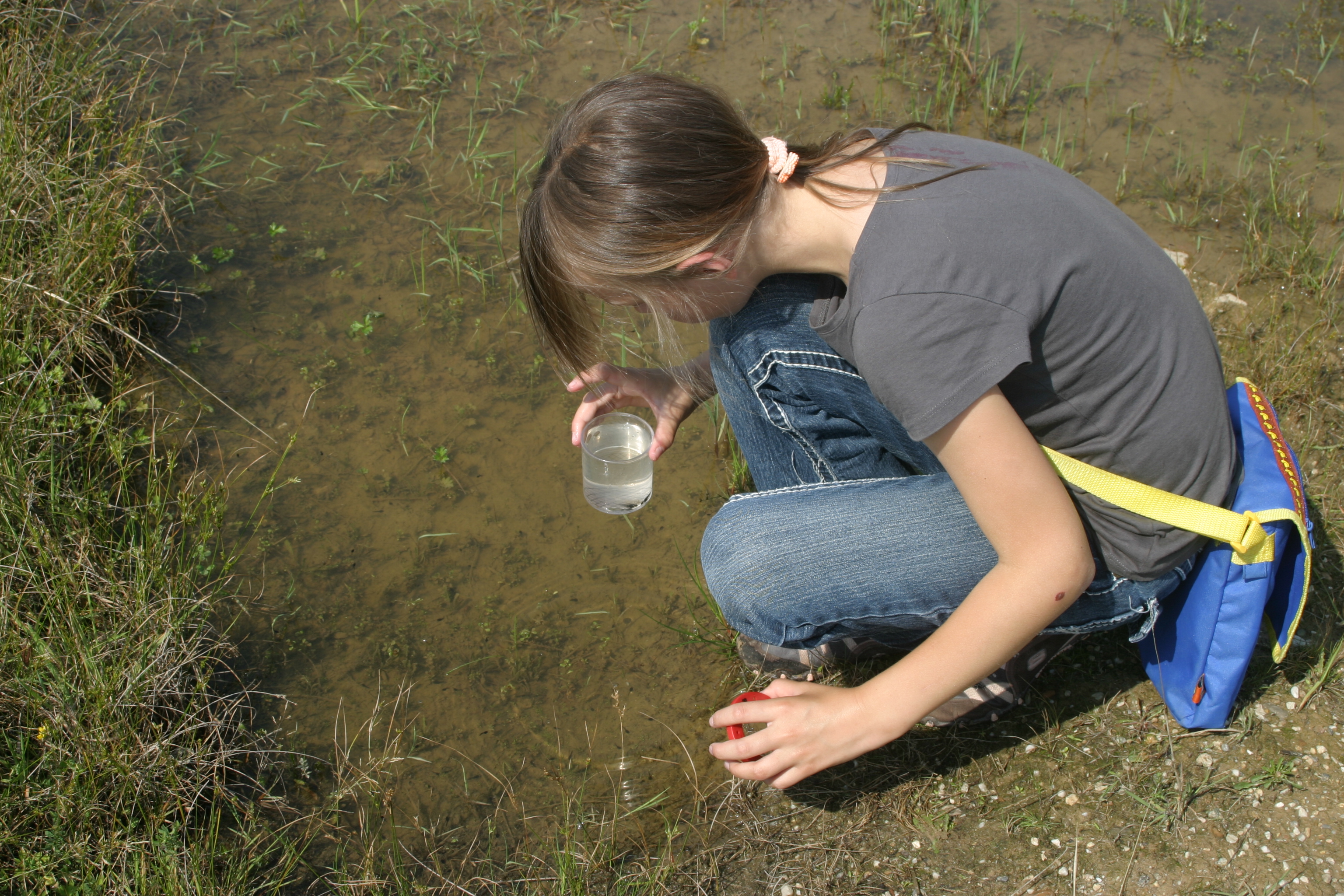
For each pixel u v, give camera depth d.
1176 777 2.30
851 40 5.07
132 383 3.32
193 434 3.20
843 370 2.18
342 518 3.01
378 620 2.77
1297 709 2.39
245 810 2.31
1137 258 1.71
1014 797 2.30
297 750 2.47
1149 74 4.80
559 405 3.38
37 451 2.90
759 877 2.21
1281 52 4.93
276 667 2.64
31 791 2.16
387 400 3.36
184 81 4.62
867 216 1.68
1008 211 1.62
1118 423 1.77
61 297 3.26
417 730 2.53
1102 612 2.07
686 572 2.92
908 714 1.74
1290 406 3.15
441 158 4.32
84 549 2.61
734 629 2.67
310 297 3.69
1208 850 2.17
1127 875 2.14
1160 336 1.72
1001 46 5.02
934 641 1.73
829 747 1.78
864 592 2.09
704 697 2.63
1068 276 1.62
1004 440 1.58
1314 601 2.59
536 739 2.53
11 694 2.28
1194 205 4.00
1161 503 1.85
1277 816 2.21
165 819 2.19
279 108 4.54
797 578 2.11
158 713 2.42
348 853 2.28
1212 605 2.06
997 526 1.65
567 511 3.07
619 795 2.42
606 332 3.61
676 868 2.23
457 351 3.54
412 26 5.08
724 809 2.36
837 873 2.21
